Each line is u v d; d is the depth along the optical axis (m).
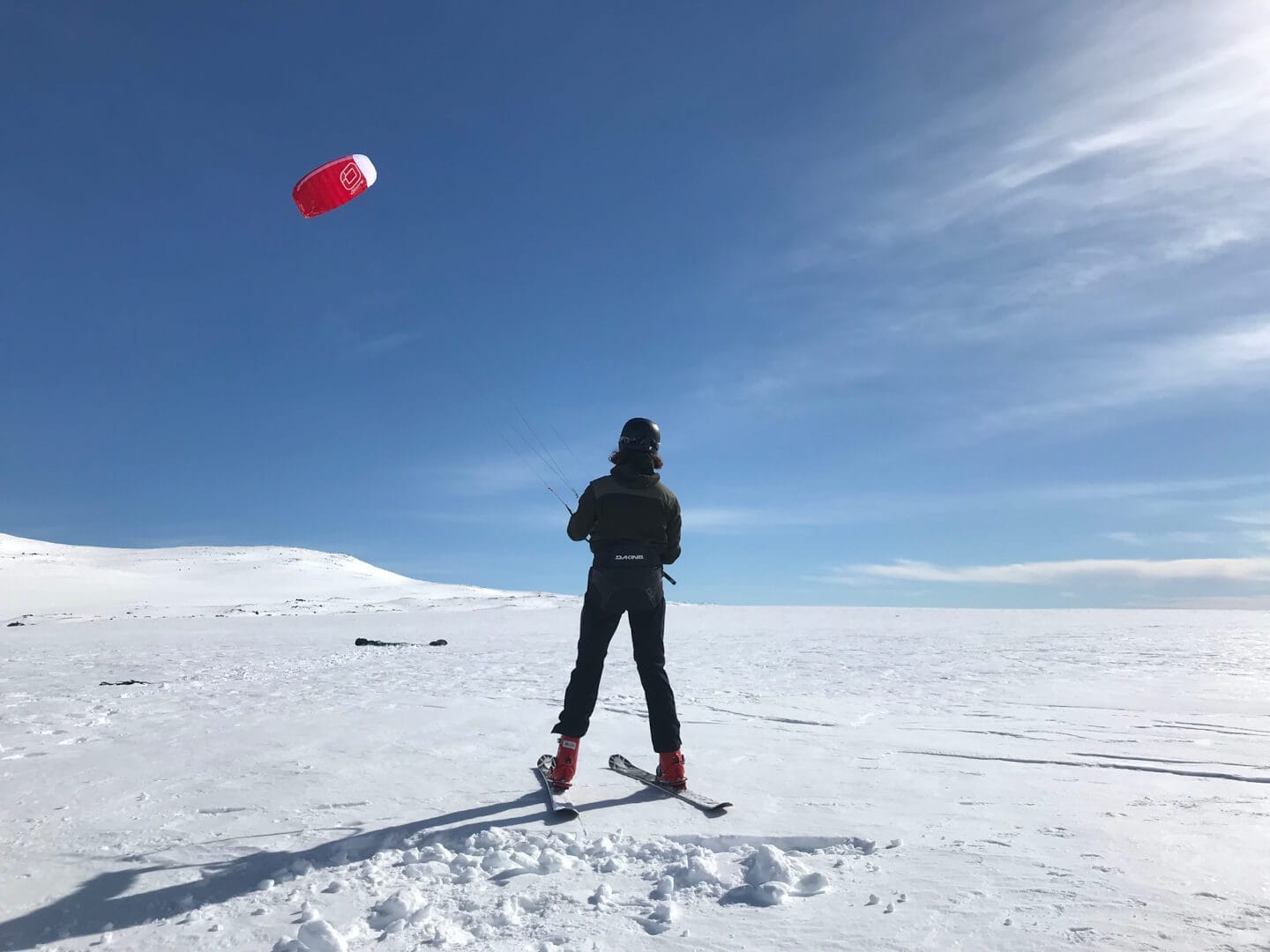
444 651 14.16
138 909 2.33
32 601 56.84
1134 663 9.48
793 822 2.85
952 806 3.04
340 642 18.42
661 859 2.56
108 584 66.31
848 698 6.56
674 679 8.41
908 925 1.95
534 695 6.96
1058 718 5.31
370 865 2.61
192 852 2.77
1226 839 2.54
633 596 3.46
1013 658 10.45
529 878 2.43
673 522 3.64
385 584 74.94
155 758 4.25
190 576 73.06
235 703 6.65
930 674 8.59
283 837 2.89
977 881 2.21
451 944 1.97
